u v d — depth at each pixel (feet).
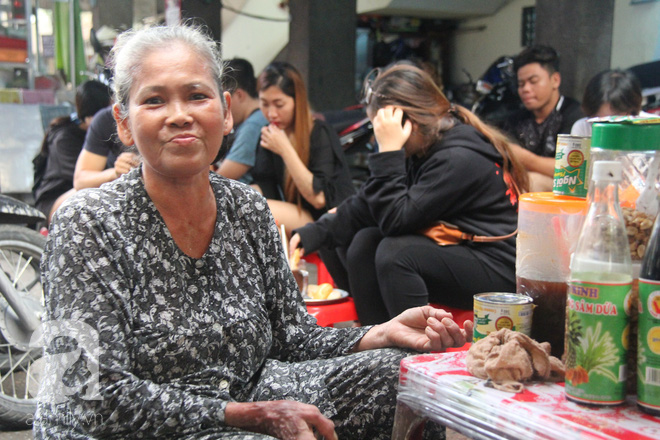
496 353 4.58
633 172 4.59
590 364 4.18
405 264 8.79
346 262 10.34
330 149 12.92
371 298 9.86
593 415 4.09
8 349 9.52
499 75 24.73
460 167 8.70
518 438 4.13
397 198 8.91
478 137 9.03
